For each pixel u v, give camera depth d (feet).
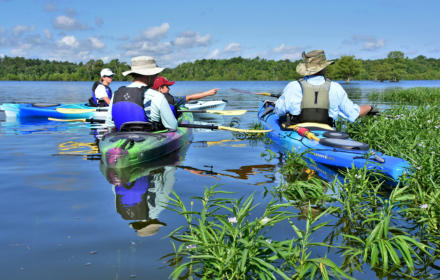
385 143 14.85
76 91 88.12
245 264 5.55
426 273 5.66
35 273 5.39
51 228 7.15
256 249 5.79
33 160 13.48
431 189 9.48
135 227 7.20
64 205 8.53
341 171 11.50
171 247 6.30
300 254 6.13
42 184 10.32
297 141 14.99
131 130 13.93
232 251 5.48
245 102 48.19
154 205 8.49
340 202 8.89
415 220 7.87
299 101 15.97
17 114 28.89
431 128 17.25
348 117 16.22
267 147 16.56
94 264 5.68
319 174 11.89
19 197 9.13
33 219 7.64
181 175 11.46
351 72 343.67
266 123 20.51
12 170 11.94
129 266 5.63
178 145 16.20
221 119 28.66
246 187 10.23
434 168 10.16
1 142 17.39
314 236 6.95
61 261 5.77
